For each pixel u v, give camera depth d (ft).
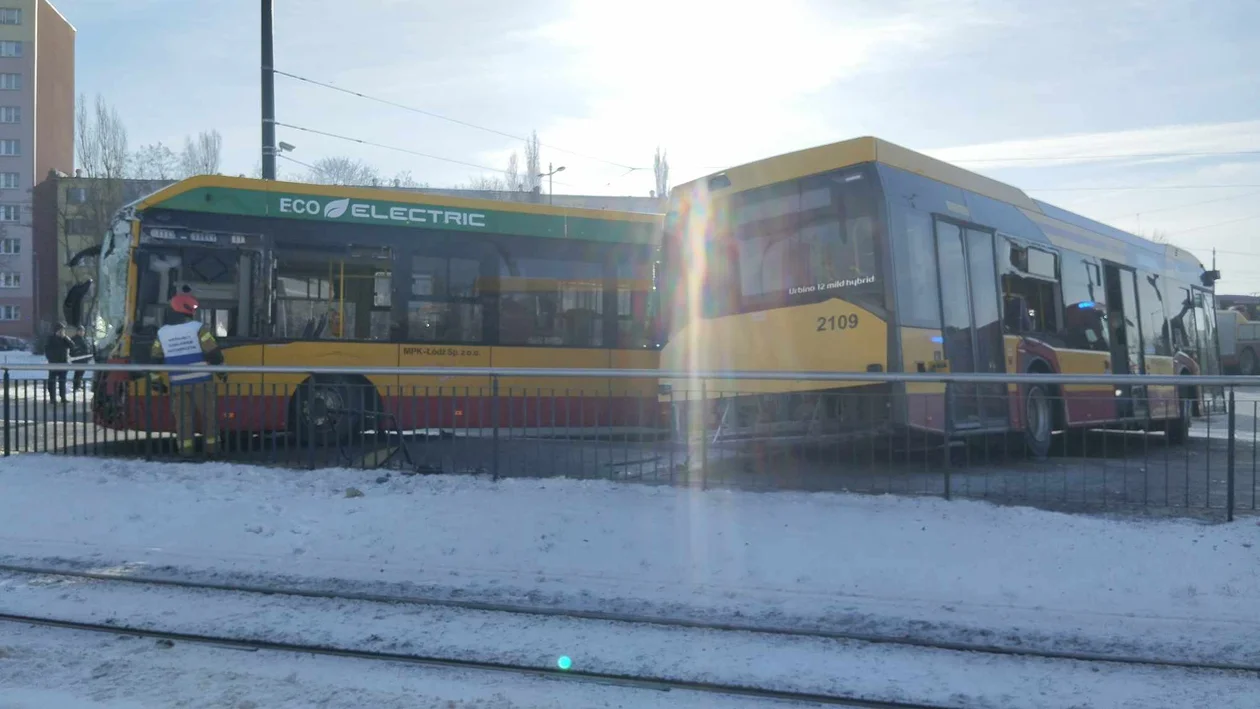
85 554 26.12
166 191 43.68
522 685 17.02
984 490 29.19
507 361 48.44
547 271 49.83
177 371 36.27
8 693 16.44
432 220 47.73
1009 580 22.44
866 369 35.04
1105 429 28.60
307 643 19.17
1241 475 26.81
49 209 212.64
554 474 32.35
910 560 23.58
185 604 21.84
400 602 21.95
